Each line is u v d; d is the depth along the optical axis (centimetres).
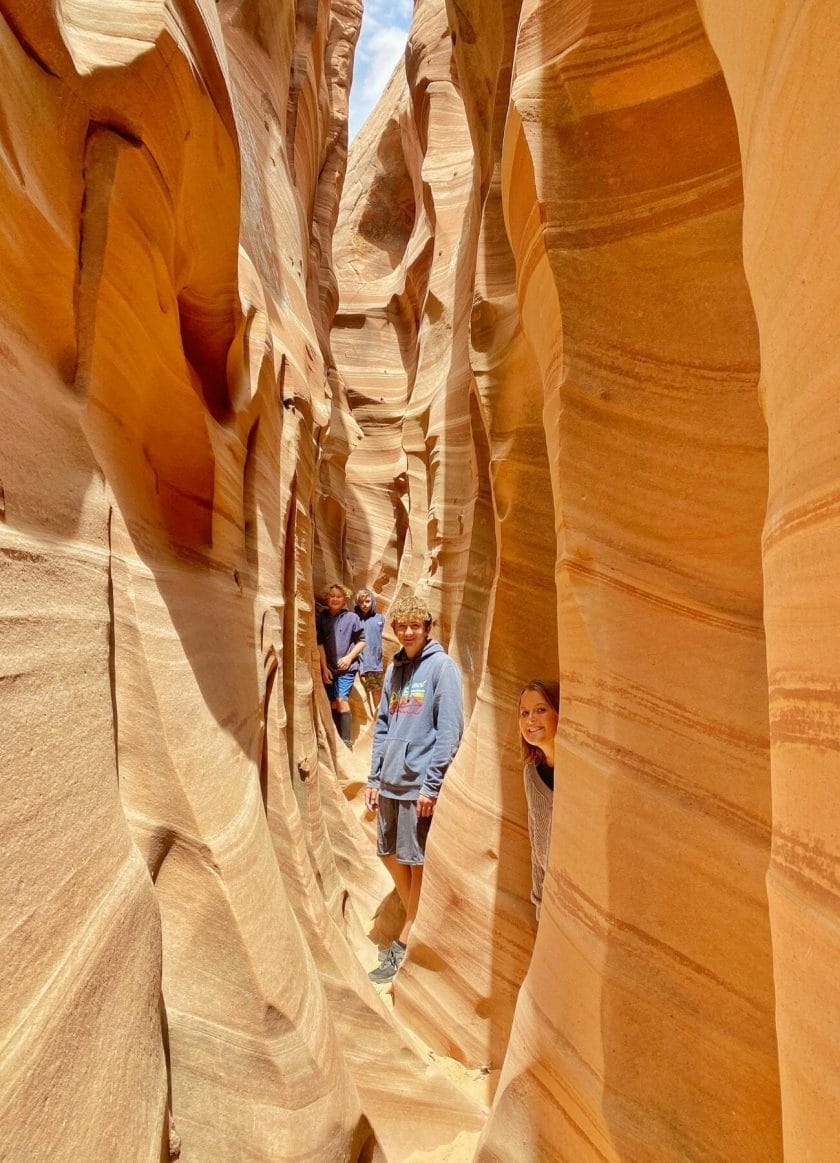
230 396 286
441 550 671
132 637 168
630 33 189
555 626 318
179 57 169
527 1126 175
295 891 259
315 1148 161
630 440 175
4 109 121
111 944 114
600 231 187
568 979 168
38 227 133
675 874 149
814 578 87
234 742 212
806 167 89
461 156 910
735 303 168
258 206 419
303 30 647
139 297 182
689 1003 143
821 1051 80
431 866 340
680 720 156
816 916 83
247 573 297
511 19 407
